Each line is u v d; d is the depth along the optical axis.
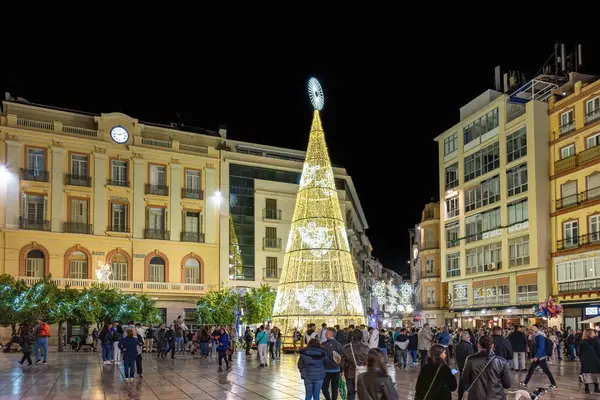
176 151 57.91
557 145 46.03
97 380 21.83
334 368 14.09
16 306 40.47
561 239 44.72
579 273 42.69
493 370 8.98
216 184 59.97
